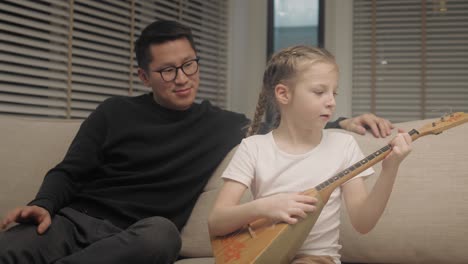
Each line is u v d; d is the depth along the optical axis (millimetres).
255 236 1128
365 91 3195
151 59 1701
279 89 1274
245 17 3355
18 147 1773
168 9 2934
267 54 3320
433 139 1549
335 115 3191
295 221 1091
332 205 1244
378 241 1476
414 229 1449
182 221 1623
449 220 1431
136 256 1260
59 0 2336
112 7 2574
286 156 1274
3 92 2191
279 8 3312
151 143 1661
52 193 1478
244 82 3355
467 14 3072
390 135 1583
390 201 1488
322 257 1199
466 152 1498
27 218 1396
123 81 2691
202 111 1759
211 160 1700
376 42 3182
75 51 2381
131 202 1555
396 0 3146
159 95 1723
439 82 3111
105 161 1687
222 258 1119
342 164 1270
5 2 2199
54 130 1844
